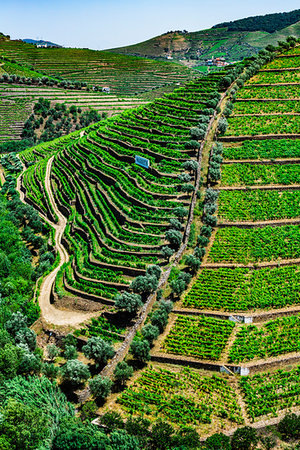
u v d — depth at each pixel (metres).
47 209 163.75
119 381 79.56
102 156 170.62
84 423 68.81
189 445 62.56
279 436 64.88
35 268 127.56
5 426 62.03
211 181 141.00
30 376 80.88
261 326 89.75
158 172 145.38
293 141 156.75
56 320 100.12
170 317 94.94
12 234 139.88
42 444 62.69
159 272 102.00
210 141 161.62
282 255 110.19
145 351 82.19
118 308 97.75
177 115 184.25
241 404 72.50
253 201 131.12
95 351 81.56
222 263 109.75
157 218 124.56
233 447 63.84
